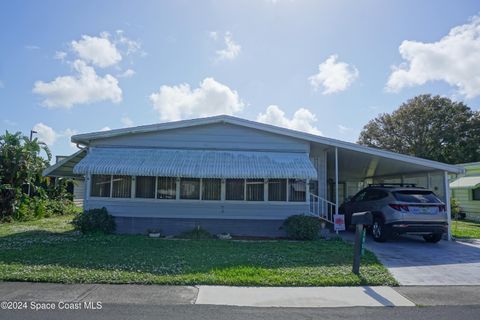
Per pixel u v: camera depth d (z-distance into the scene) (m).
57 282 7.45
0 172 19.78
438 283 8.09
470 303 6.73
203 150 15.40
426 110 47.28
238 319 5.75
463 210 26.97
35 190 23.44
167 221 14.88
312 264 9.36
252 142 15.58
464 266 9.69
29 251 10.13
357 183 27.66
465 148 45.44
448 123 46.53
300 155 15.21
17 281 7.46
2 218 18.84
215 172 13.66
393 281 8.00
